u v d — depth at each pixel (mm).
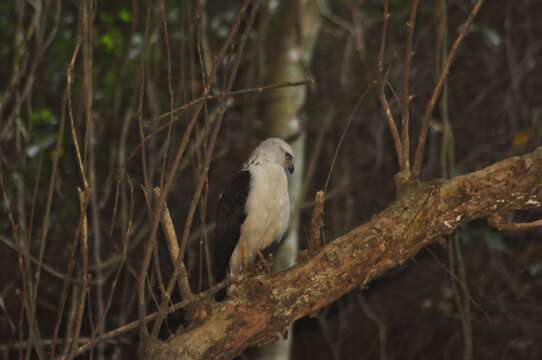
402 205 5055
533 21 12773
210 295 5184
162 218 5398
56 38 12078
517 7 12805
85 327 12398
